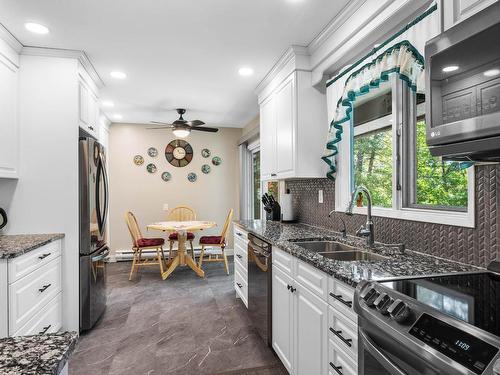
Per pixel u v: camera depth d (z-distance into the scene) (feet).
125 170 18.58
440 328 2.60
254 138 17.78
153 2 6.79
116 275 15.16
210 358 7.65
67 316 8.84
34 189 8.79
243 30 8.00
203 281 14.20
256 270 8.87
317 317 5.26
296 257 6.06
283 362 6.91
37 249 7.28
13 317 6.23
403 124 6.60
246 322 9.74
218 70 10.59
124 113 16.30
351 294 4.20
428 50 3.75
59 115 8.95
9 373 1.82
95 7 6.95
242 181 19.79
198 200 19.69
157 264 17.04
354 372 4.11
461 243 5.01
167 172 19.20
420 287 3.53
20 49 8.61
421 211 5.96
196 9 7.06
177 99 13.83
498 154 3.71
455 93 3.41
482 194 4.66
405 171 6.57
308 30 8.04
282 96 10.23
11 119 8.32
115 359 7.61
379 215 7.07
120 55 9.38
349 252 6.75
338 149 8.83
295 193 12.00
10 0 6.66
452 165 4.73
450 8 3.85
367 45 7.12
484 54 3.08
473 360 2.21
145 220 18.78
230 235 20.13
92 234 9.38
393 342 3.13
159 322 9.76
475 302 3.01
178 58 9.63
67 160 8.96
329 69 8.55
